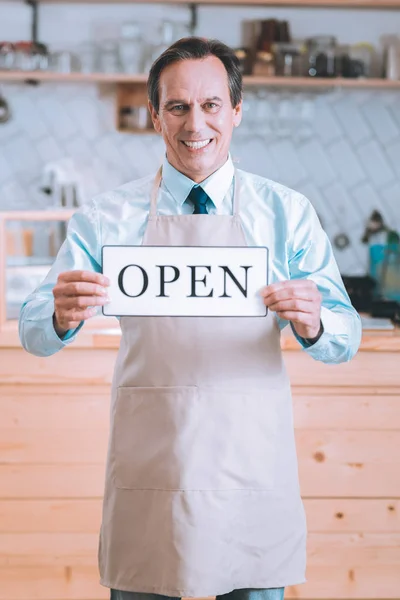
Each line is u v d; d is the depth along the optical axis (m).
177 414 1.65
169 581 1.67
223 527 1.66
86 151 4.32
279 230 1.71
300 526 1.73
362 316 2.81
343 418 2.37
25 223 4.05
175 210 1.72
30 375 2.35
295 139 4.28
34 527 2.42
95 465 2.39
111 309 1.58
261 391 1.67
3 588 2.45
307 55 3.98
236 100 1.68
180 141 1.62
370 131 4.29
